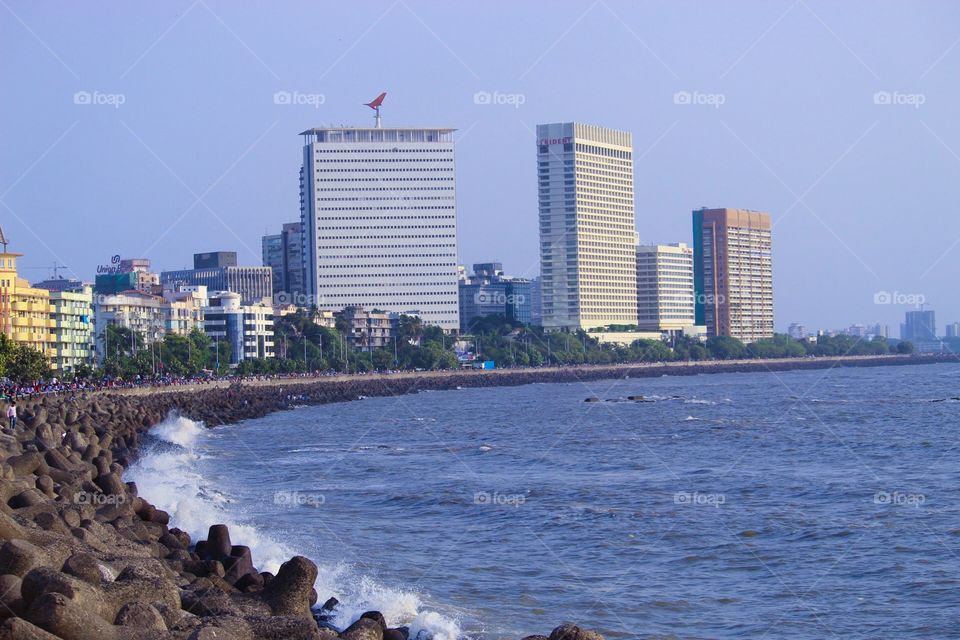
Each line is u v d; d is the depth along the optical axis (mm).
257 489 85500
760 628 45844
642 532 66875
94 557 34469
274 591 38062
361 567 55344
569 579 54094
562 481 93000
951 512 73250
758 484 89438
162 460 100062
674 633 45094
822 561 58406
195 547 50000
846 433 142375
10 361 181500
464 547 62031
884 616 47625
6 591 28391
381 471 100875
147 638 28516
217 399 199750
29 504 44969
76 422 105562
